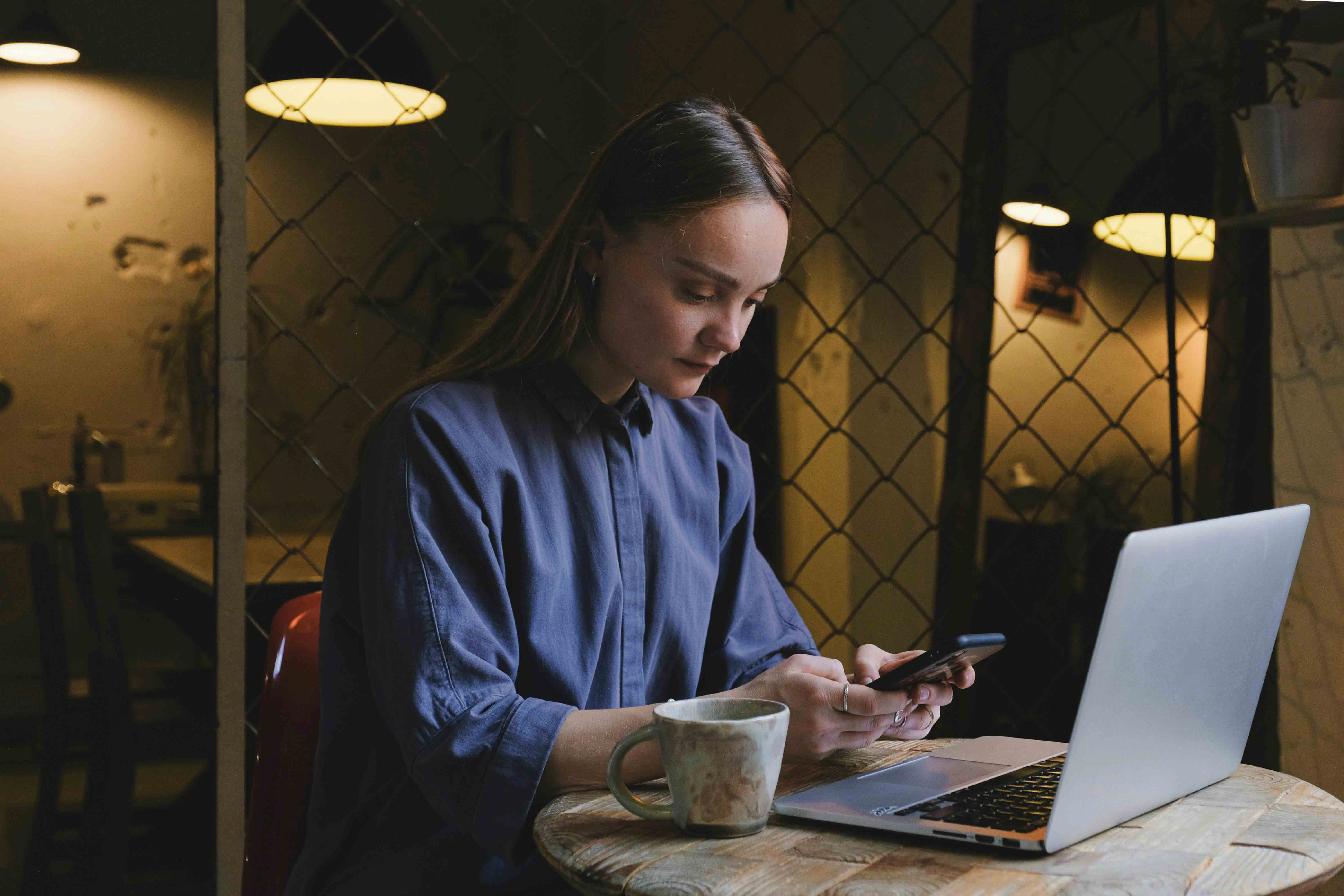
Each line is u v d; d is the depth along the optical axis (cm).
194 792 181
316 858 90
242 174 122
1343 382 172
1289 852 65
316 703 98
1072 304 212
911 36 219
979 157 211
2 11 174
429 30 183
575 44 197
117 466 184
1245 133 153
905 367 224
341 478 196
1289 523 78
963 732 211
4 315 176
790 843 68
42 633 176
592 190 92
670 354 90
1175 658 69
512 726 76
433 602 81
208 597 156
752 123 93
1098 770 65
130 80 183
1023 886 60
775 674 79
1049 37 204
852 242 224
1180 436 192
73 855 172
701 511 107
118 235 184
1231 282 191
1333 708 173
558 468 94
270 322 191
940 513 217
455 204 193
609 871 63
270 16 166
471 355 98
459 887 84
